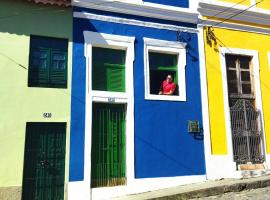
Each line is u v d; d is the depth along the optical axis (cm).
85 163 898
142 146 973
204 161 1038
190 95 1065
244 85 1166
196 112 1060
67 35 945
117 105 988
